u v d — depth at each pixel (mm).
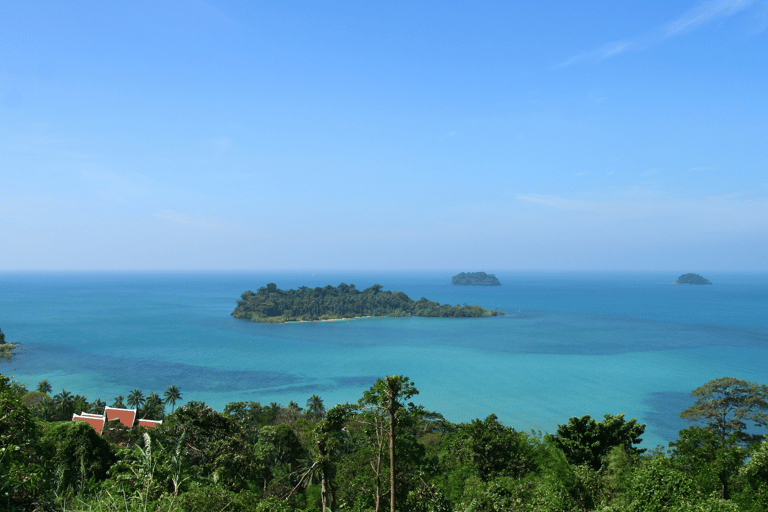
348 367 190875
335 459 30297
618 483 32281
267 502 25672
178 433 36688
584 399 143000
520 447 39062
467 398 143875
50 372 175000
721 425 65938
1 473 14547
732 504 20141
